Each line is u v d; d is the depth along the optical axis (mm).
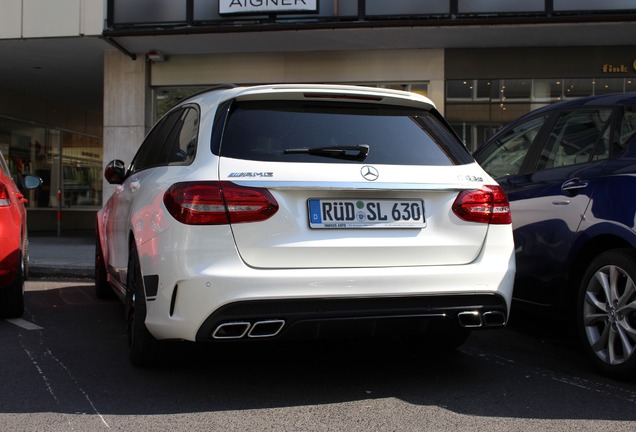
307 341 4961
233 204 3350
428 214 3615
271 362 4395
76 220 20750
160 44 12336
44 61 13914
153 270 3604
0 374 4090
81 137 20828
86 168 21172
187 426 3209
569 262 4328
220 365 4312
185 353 4520
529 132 5203
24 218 6625
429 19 11070
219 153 3504
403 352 4695
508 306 3742
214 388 3820
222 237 3338
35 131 18562
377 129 3809
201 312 3312
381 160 3627
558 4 11148
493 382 3979
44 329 5445
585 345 4176
